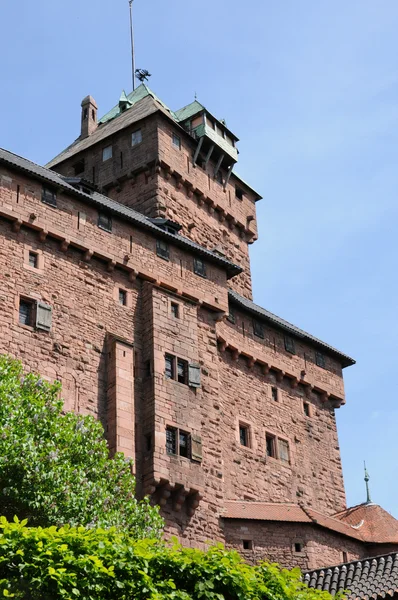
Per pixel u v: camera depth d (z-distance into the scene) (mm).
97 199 47875
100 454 35562
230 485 49781
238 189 66500
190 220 60188
